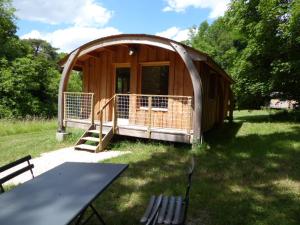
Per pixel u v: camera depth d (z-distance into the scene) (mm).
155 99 10297
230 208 4367
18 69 24656
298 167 6332
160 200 3375
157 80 10305
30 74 24781
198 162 6840
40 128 14742
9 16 29094
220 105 14516
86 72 11945
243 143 8758
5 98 23562
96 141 9172
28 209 2400
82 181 3166
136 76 10578
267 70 16078
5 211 2365
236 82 17203
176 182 5520
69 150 9000
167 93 10094
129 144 9266
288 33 13500
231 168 6352
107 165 3900
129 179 5695
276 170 6188
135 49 10367
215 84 13312
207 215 4188
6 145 10016
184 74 9664
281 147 8031
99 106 11594
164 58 10008
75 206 2457
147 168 6449
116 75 11320
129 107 10562
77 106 11383
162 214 3182
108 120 11320
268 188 5184
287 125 12789
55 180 3207
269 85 15562
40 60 27047
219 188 5188
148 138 9180
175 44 8219
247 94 17281
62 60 10867
